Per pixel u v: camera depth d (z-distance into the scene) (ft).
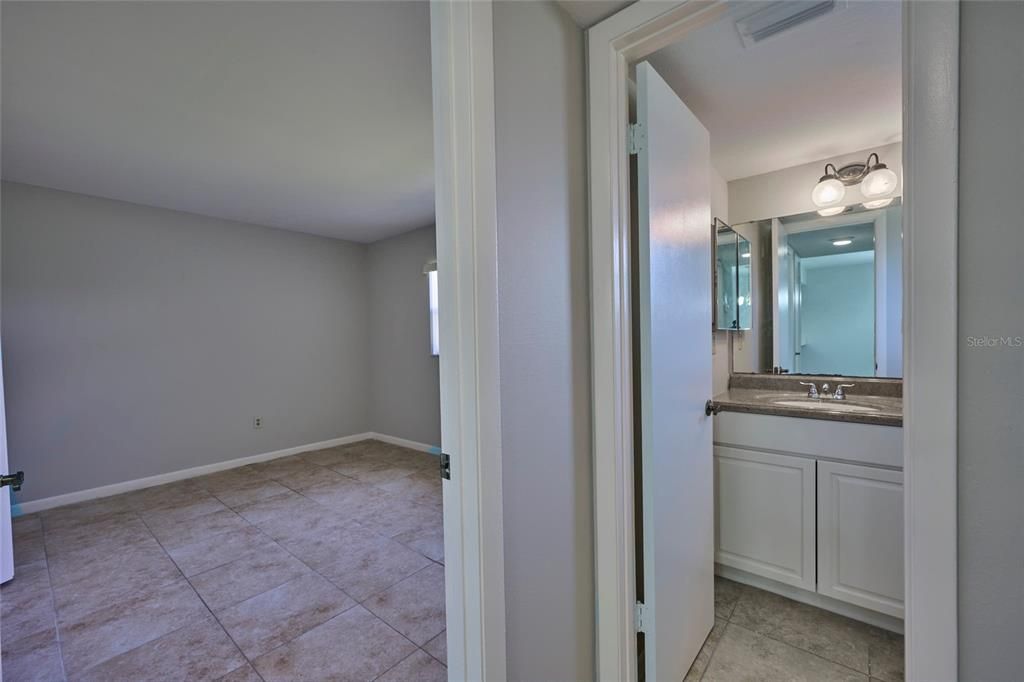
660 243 4.33
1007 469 2.53
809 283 7.79
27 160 8.85
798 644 5.39
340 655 5.44
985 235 2.56
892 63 5.07
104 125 7.45
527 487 3.45
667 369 4.44
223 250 13.38
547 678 3.63
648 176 4.13
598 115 4.08
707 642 5.44
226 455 13.37
